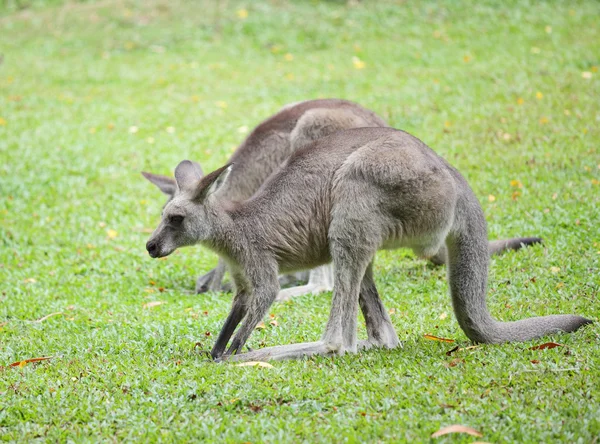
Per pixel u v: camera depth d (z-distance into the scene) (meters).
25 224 16.17
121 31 29.50
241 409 7.79
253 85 23.47
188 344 10.16
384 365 8.62
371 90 21.97
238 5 30.09
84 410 7.89
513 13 27.03
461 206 9.24
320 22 28.16
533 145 16.88
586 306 10.30
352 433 7.02
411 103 20.47
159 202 16.88
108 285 13.65
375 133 9.47
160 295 13.19
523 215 14.00
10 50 28.86
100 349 10.03
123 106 22.66
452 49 24.94
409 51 25.17
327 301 12.27
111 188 17.67
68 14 31.45
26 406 8.05
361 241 9.07
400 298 11.76
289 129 13.04
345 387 8.00
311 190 9.44
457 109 19.59
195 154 18.94
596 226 12.95
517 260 12.29
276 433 7.14
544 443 6.62
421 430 6.99
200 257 14.85
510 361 8.34
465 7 27.88
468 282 9.21
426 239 9.16
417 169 8.98
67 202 17.11
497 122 18.45
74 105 22.89
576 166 15.52
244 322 9.50
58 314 12.08
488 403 7.36
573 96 19.42
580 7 26.95
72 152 19.50
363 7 28.86
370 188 9.02
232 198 13.02
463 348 9.04
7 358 9.91
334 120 12.66
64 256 14.83
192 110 21.89
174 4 30.86
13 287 13.47
